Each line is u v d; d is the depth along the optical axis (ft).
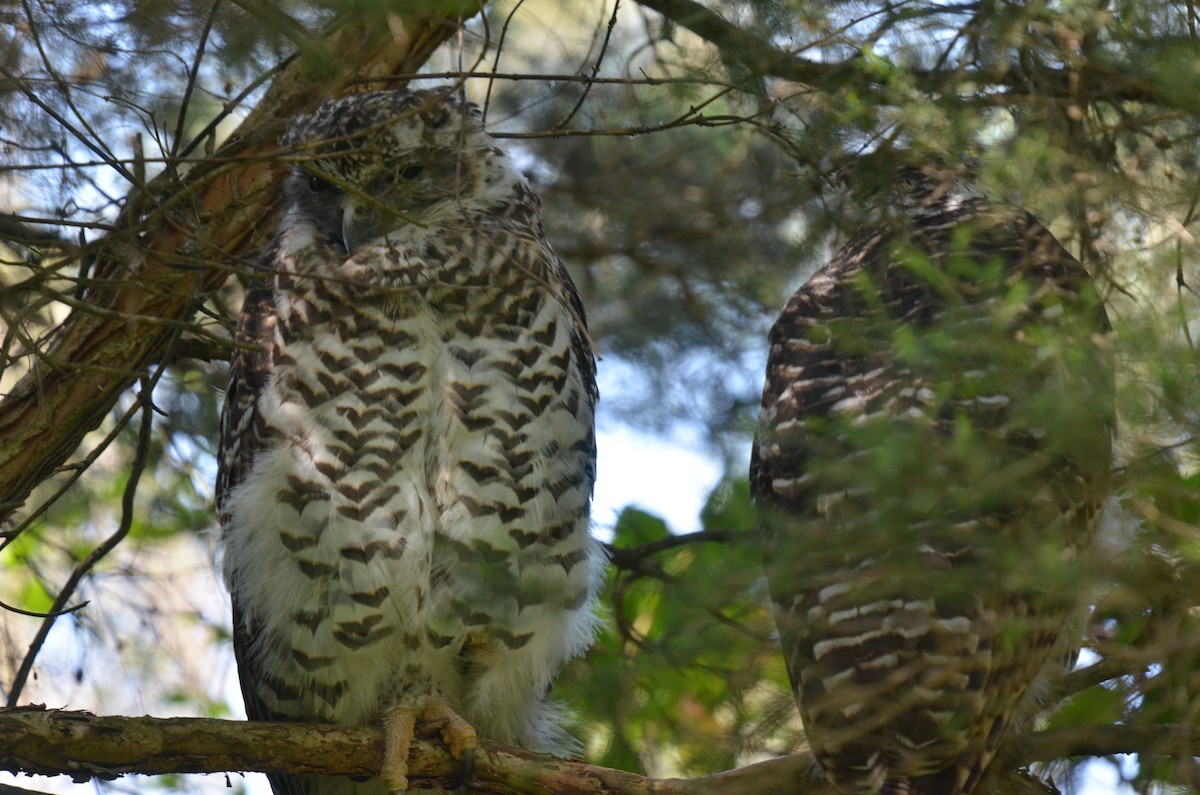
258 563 31.50
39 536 38.99
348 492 30.66
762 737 24.95
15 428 30.63
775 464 29.14
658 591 30.86
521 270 30.91
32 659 31.63
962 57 29.63
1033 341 26.03
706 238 39.70
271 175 33.24
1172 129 29.86
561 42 37.68
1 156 29.63
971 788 26.43
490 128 38.09
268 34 28.55
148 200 29.94
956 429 26.61
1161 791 25.96
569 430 31.71
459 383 31.07
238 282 39.88
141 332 31.17
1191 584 23.63
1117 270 28.78
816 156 31.14
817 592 26.71
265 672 32.53
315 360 31.09
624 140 41.09
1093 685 28.53
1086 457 26.00
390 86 34.91
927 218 32.55
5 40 28.76
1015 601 26.50
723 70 31.17
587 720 25.63
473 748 29.17
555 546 31.27
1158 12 27.35
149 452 38.19
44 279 26.16
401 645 31.22
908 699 26.08
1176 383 22.07
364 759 29.04
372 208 32.30
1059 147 29.09
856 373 29.19
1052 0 28.86
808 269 37.29
